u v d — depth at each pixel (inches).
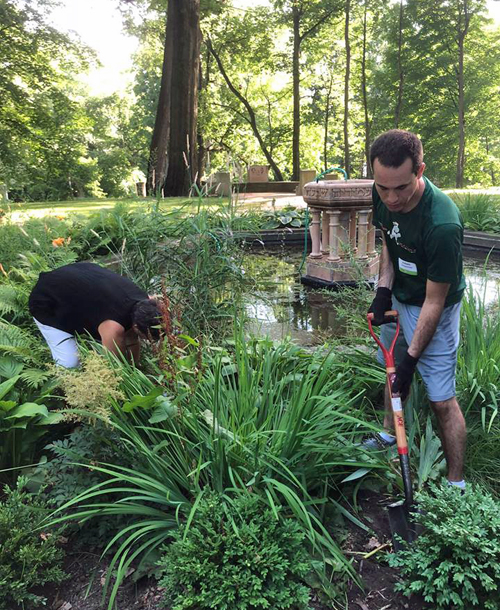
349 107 1454.2
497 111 1262.3
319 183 235.6
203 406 95.4
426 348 88.3
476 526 70.6
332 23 1125.1
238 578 67.7
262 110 1392.7
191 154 668.7
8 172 479.5
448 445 89.4
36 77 780.6
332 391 107.3
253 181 849.5
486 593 70.1
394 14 1159.0
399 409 85.7
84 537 83.7
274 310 201.9
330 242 234.2
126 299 105.5
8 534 76.8
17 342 116.4
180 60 645.3
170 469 85.4
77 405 80.3
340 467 94.4
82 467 87.1
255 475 81.0
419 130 1317.7
